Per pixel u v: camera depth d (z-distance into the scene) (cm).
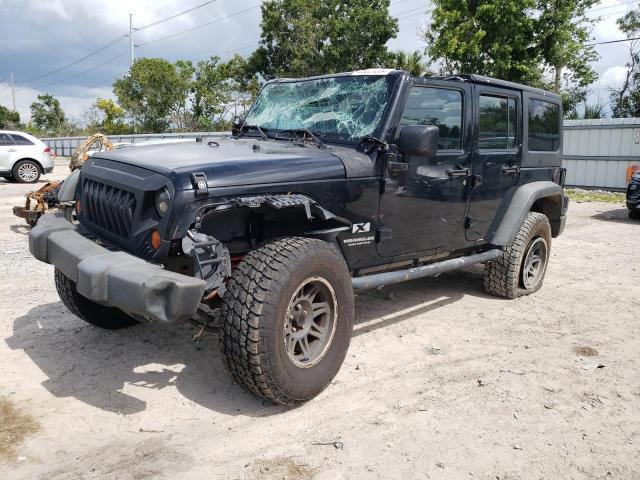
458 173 459
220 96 4234
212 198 311
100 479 266
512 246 547
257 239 366
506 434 313
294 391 322
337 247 381
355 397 352
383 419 326
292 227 376
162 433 307
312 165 357
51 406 333
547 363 411
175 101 4403
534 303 559
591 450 299
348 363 403
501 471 279
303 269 318
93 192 367
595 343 454
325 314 349
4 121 7425
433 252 464
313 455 289
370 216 395
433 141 376
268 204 317
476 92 473
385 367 398
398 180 405
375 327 479
